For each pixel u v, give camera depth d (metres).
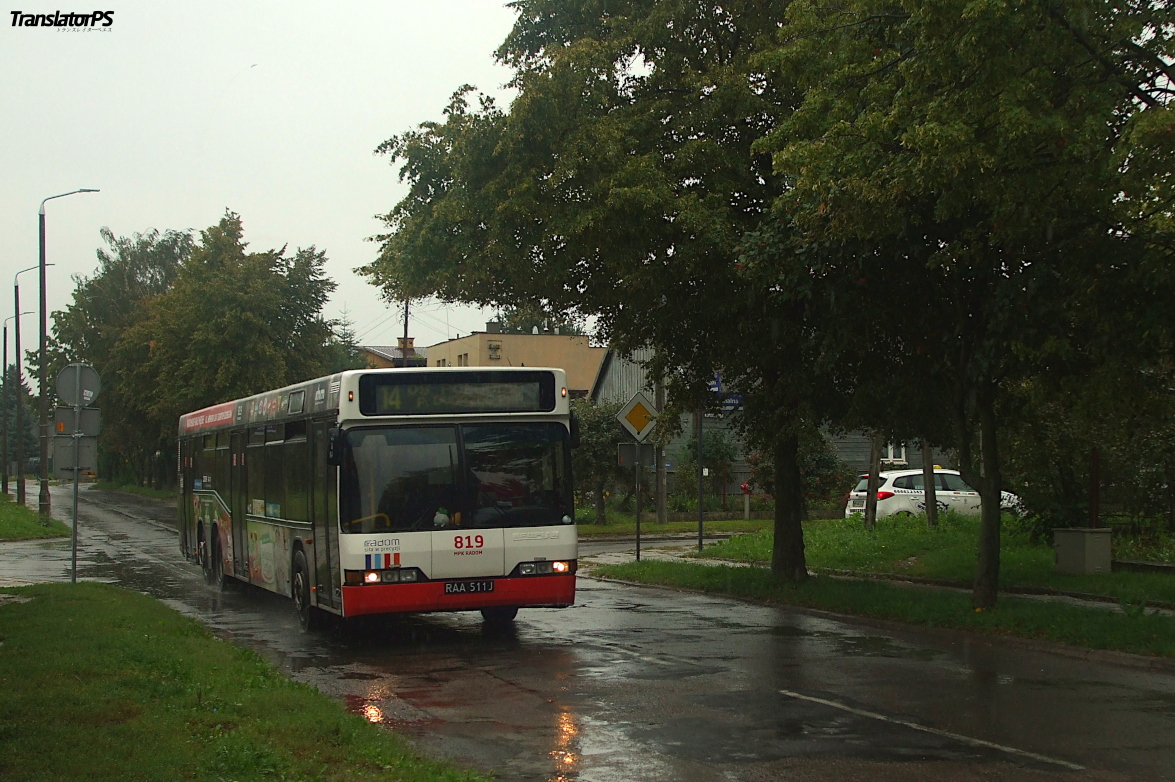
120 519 48.44
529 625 15.15
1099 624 12.55
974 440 21.84
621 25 16.86
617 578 22.41
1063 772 7.07
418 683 10.76
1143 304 12.31
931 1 11.12
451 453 13.15
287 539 15.63
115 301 90.25
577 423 13.73
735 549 26.94
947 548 21.75
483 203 15.64
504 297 18.20
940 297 14.63
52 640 11.29
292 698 8.89
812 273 14.93
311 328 60.44
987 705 9.28
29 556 29.34
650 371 19.05
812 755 7.57
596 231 15.40
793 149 13.16
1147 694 9.75
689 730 8.40
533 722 8.82
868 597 16.00
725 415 19.19
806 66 14.29
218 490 20.91
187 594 20.28
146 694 8.59
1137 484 19.80
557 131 15.50
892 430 16.41
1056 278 12.80
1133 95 11.84
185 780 6.23
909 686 10.20
